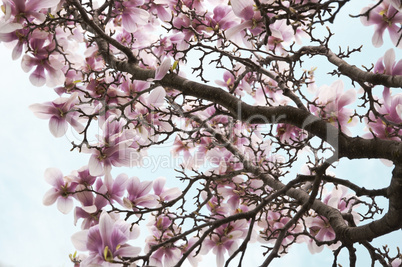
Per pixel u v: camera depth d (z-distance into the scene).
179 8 3.59
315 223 3.37
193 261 3.39
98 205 3.12
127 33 4.44
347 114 3.17
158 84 3.00
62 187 3.13
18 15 2.82
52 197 3.13
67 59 3.85
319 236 3.39
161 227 3.49
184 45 3.93
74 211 3.10
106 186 3.09
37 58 3.46
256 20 2.65
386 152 2.32
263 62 3.45
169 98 3.20
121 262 2.32
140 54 4.25
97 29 3.14
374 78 2.86
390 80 2.78
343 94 3.14
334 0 2.18
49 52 3.33
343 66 3.13
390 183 2.43
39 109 3.16
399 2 2.31
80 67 4.22
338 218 2.84
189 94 2.95
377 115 2.82
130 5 3.74
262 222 3.76
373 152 2.40
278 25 3.55
